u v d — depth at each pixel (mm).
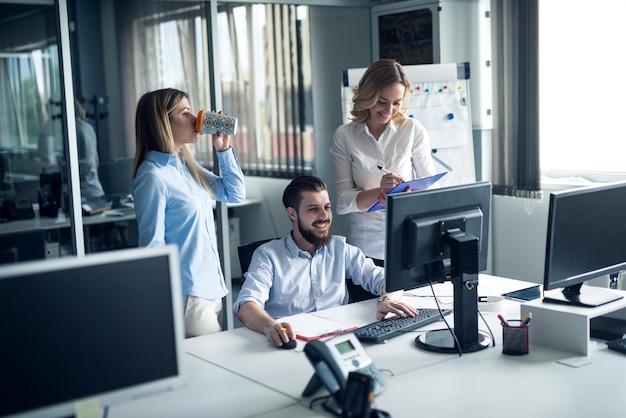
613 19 4141
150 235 2525
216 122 2750
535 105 4234
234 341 2320
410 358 2105
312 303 2670
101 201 3799
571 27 4340
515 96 4340
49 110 3611
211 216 2764
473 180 4188
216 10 4027
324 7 4465
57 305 1427
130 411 1769
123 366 1508
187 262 2607
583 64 4316
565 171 4461
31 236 1912
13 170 3555
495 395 1806
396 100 3090
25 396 1396
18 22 3488
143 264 1533
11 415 1380
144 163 2596
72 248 3732
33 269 1392
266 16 4234
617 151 4238
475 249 2162
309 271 2666
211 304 2680
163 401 1833
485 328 2365
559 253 2197
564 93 4438
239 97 4180
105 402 1479
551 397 1784
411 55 4594
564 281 2225
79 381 1454
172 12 3928
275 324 2289
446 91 4109
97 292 1474
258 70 4230
